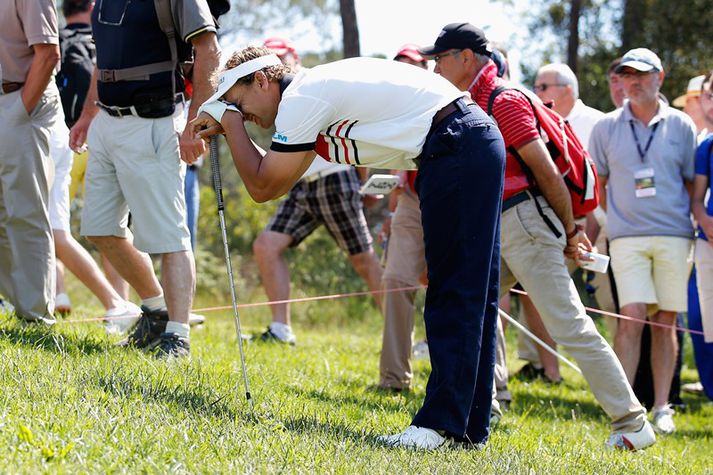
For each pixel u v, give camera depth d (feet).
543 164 20.30
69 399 15.08
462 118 16.61
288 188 16.88
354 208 32.71
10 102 22.33
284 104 16.21
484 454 16.78
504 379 25.08
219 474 13.23
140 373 17.79
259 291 63.57
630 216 28.12
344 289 60.03
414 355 34.94
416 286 25.53
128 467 12.89
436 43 21.45
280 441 15.06
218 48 21.07
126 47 21.22
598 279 30.73
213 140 18.07
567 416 26.48
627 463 19.19
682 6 84.79
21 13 21.94
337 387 23.73
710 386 32.63
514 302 46.75
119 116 21.53
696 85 33.22
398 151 16.62
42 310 22.89
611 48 87.97
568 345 20.75
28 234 22.66
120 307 28.12
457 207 16.40
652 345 28.55
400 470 14.74
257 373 21.93
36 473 12.04
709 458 22.94
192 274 21.98
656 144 28.17
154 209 21.59
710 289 28.25
